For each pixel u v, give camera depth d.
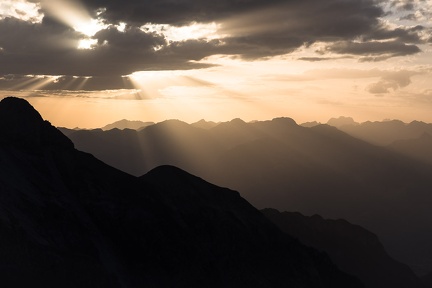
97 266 134.62
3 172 144.38
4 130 160.38
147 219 158.50
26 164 154.25
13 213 132.50
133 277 144.75
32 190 146.62
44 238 133.25
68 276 126.81
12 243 122.88
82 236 142.50
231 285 156.88
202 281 153.38
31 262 123.06
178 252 155.75
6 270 117.94
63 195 152.38
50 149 164.38
